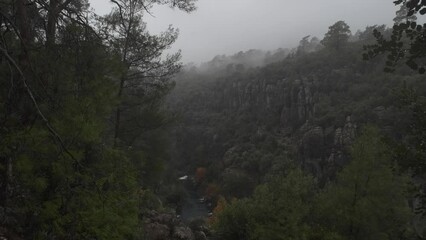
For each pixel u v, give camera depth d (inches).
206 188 3299.7
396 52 132.6
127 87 616.4
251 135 4212.6
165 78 663.8
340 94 3570.4
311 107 3718.0
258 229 719.7
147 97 653.9
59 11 327.3
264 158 3171.8
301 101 3843.5
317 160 2878.9
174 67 661.9
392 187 645.3
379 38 137.1
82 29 302.2
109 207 268.4
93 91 276.4
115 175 276.8
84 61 284.7
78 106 257.3
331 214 691.4
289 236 677.9
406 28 130.2
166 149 796.6
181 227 650.8
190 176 4013.3
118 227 272.1
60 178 248.5
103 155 274.4
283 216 698.8
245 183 2925.7
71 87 271.3
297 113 3863.2
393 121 2159.2
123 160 291.3
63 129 245.0
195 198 3120.1
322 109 3412.9
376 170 650.2
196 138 4842.5
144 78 651.5
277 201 732.7
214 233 890.7
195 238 719.7
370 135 676.1
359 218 649.0
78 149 262.8
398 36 131.5
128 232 289.0
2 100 249.3
